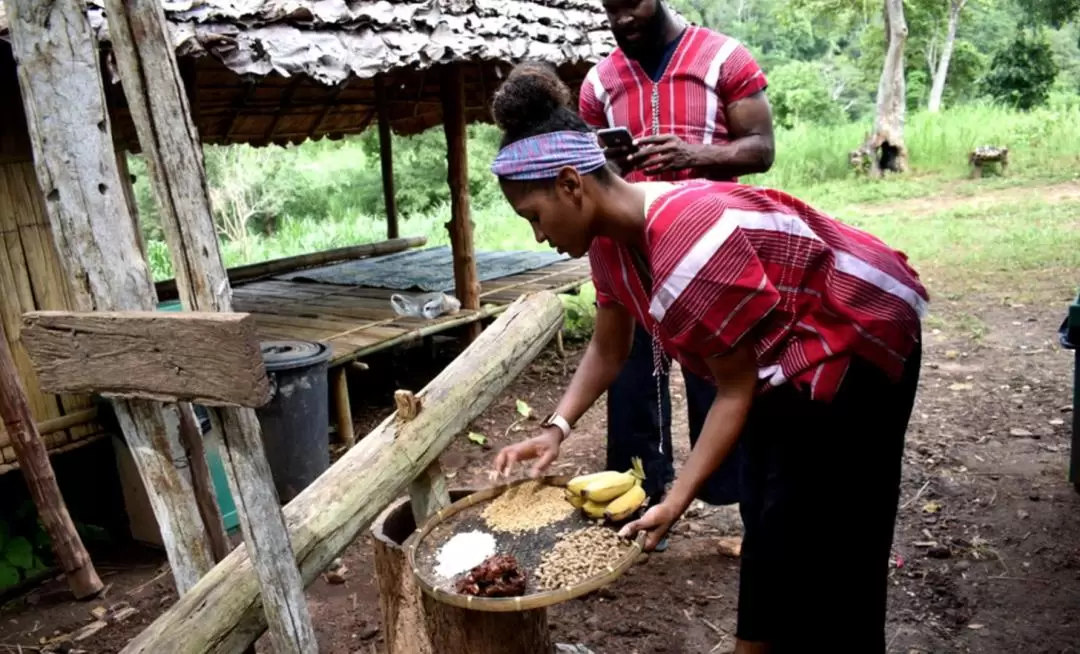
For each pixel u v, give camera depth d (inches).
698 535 148.0
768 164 123.6
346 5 185.6
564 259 318.3
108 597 145.7
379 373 262.5
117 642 132.0
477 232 558.3
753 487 88.6
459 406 114.4
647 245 76.2
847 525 84.3
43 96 73.2
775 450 83.7
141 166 584.1
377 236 565.9
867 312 78.6
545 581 79.6
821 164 684.7
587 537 86.0
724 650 117.0
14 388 134.3
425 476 109.6
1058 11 667.4
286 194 689.6
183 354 71.4
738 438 79.3
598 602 129.5
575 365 259.6
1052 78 900.6
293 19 173.3
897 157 649.0
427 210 705.0
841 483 82.7
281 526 79.8
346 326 227.0
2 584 146.6
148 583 150.2
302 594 82.6
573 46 245.3
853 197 572.7
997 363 233.0
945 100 1102.4
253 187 681.6
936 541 141.2
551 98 74.7
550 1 255.3
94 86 75.6
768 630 87.7
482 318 244.5
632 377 132.9
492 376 122.4
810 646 88.2
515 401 232.5
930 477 165.2
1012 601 124.0
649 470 137.9
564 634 122.1
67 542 141.9
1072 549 136.3
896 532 145.1
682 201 74.2
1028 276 329.7
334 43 177.0
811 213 80.4
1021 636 115.9
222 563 87.0
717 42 122.6
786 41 1398.9
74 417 160.4
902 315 80.4
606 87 128.3
